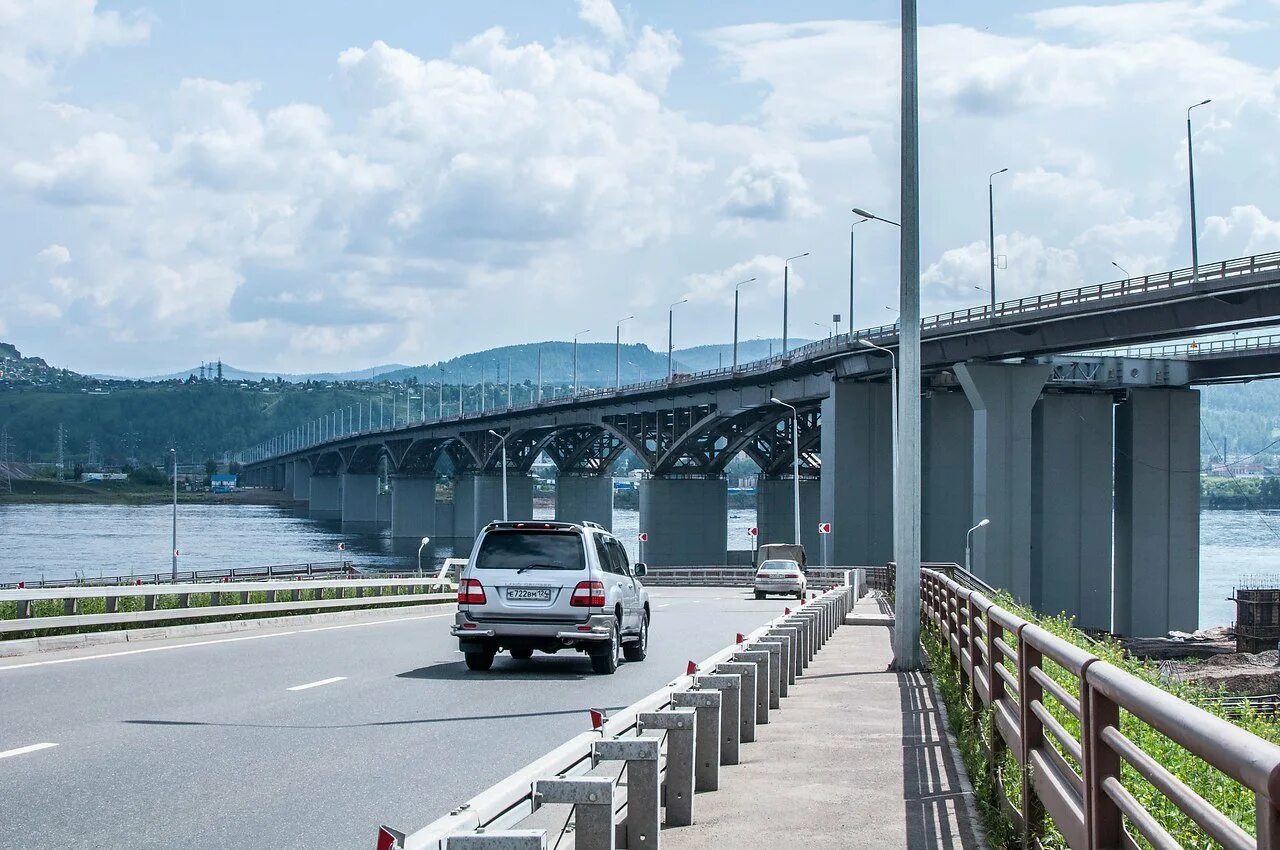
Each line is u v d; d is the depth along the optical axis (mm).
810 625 23391
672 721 8898
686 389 114188
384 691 16438
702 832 8586
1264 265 58562
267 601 31531
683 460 130875
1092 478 94625
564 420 143500
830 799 9742
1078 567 94000
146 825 8508
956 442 92375
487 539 19422
